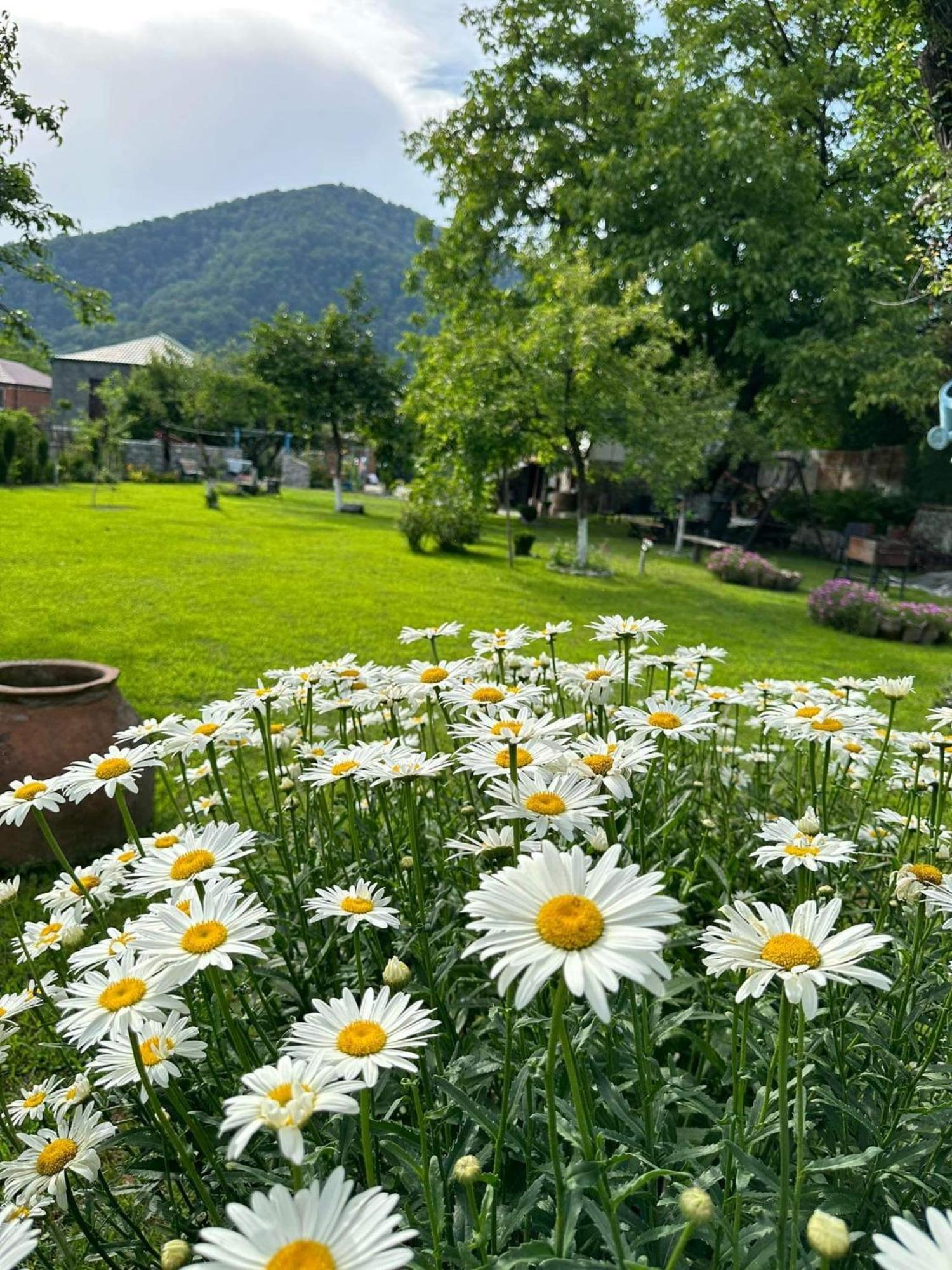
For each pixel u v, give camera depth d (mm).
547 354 12859
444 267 22266
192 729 2203
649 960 892
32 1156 1398
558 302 13906
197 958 1196
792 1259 1031
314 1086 967
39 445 23594
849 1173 1376
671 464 13664
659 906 940
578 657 7480
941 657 9336
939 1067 1495
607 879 988
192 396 38375
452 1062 1540
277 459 38719
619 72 19250
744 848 2420
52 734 3510
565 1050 976
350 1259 715
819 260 16656
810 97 17750
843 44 17984
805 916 1125
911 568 18125
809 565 18578
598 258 18141
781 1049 1032
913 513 21047
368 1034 1101
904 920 1951
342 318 23328
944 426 5473
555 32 19453
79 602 8867
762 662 8273
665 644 8656
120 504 20047
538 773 1509
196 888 1408
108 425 26656
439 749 3014
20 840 3482
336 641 7809
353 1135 1404
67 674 3965
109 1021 1203
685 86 17188
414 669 2328
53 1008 1941
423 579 12117
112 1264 1427
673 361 18859
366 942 2082
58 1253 1597
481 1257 1135
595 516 25781
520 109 20266
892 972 1721
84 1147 1402
